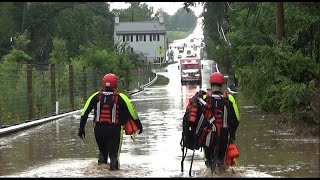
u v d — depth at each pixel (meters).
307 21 28.73
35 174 14.79
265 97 28.95
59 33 111.94
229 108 14.24
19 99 32.53
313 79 25.02
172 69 154.88
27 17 112.88
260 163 15.85
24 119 31.70
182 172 14.70
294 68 25.30
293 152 17.75
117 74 66.50
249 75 30.81
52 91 36.84
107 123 15.03
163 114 34.72
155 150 19.08
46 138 23.72
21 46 80.88
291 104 22.89
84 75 45.94
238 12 55.03
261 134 22.62
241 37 44.41
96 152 19.00
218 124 14.12
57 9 115.81
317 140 20.34
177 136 22.89
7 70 33.22
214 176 14.02
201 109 14.22
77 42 112.12
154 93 68.19
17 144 21.86
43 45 112.44
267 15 43.66
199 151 18.58
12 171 15.47
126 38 196.50
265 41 43.47
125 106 15.13
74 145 21.00
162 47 197.50
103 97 15.14
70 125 29.78
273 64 26.16
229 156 14.26
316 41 28.06
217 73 14.52
